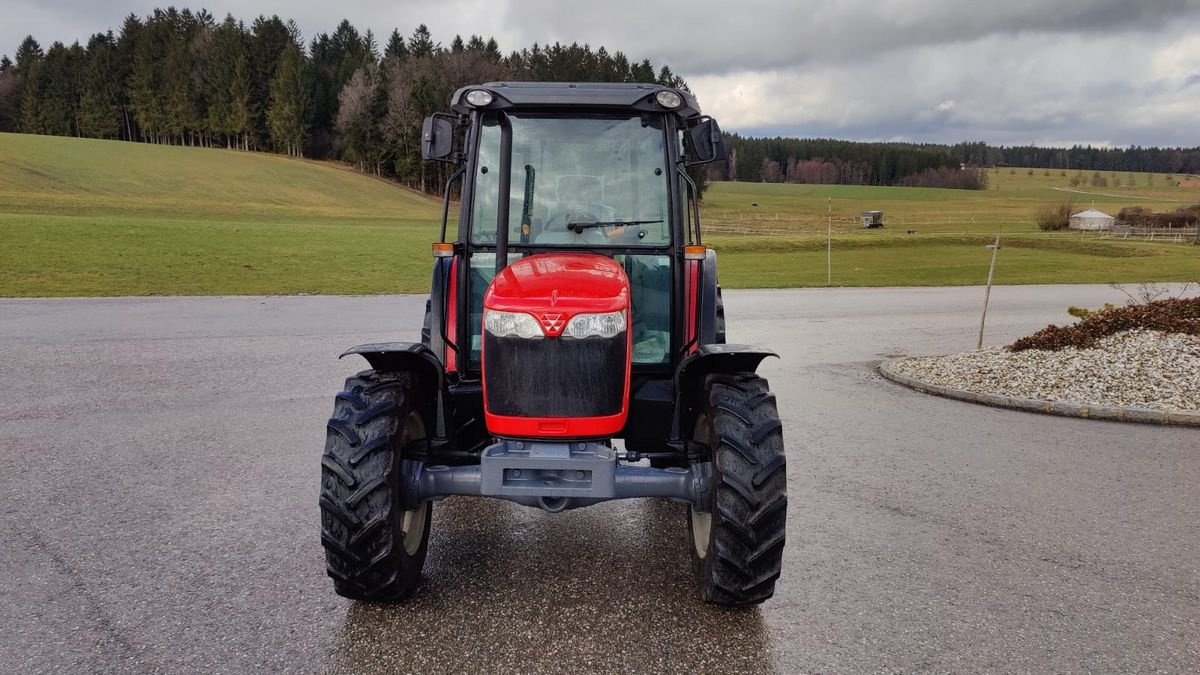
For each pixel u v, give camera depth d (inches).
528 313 130.2
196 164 3267.7
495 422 133.0
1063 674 126.1
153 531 180.5
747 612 145.0
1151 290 1006.4
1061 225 3174.2
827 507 204.7
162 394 329.7
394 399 142.0
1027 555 174.1
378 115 3986.2
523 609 145.3
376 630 136.3
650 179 162.2
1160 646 135.3
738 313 703.7
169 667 123.5
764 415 139.6
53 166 2733.8
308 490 210.4
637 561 169.0
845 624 141.2
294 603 145.9
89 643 130.4
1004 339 550.0
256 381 359.3
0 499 200.8
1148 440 276.8
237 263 1015.6
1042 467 243.3
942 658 130.1
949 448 265.0
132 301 687.1
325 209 2731.3
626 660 127.5
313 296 762.8
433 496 141.9
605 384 131.9
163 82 4411.9
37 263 904.9
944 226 3326.8
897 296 901.8
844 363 446.9
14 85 4586.6
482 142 164.4
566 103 158.6
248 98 4377.5
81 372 375.6
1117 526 192.5
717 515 135.2
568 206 161.9
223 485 214.1
